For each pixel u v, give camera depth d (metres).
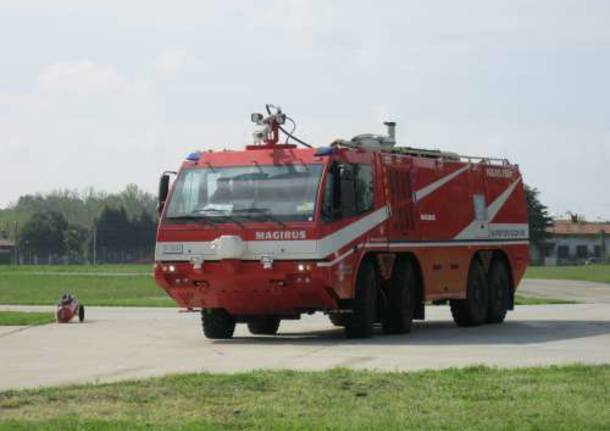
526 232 30.56
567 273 101.19
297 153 22.81
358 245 23.03
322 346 21.28
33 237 187.12
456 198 27.12
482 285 28.14
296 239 22.17
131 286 70.00
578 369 15.61
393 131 27.50
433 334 24.70
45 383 15.52
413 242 25.09
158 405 12.65
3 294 57.59
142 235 188.00
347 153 23.14
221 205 22.86
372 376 14.91
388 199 24.22
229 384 14.23
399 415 11.84
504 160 29.86
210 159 23.39
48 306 39.03
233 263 22.47
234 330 25.11
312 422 11.45
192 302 23.45
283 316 23.61
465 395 13.16
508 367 16.25
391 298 24.59
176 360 18.73
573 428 11.02
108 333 25.22
